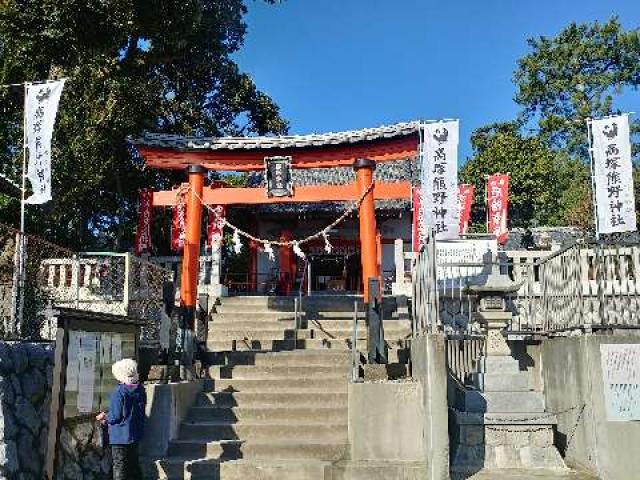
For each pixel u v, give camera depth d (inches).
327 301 623.8
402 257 673.6
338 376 410.3
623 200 451.2
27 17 534.3
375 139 500.4
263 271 986.7
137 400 283.7
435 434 301.9
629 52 1387.8
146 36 617.6
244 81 948.0
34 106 453.7
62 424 251.1
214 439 345.4
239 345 505.7
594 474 302.5
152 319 516.4
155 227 931.3
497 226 768.9
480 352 430.3
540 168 1199.6
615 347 307.1
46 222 618.8
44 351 284.7
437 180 446.0
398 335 505.7
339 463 315.3
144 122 674.8
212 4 691.4
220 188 526.3
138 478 286.7
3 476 226.4
